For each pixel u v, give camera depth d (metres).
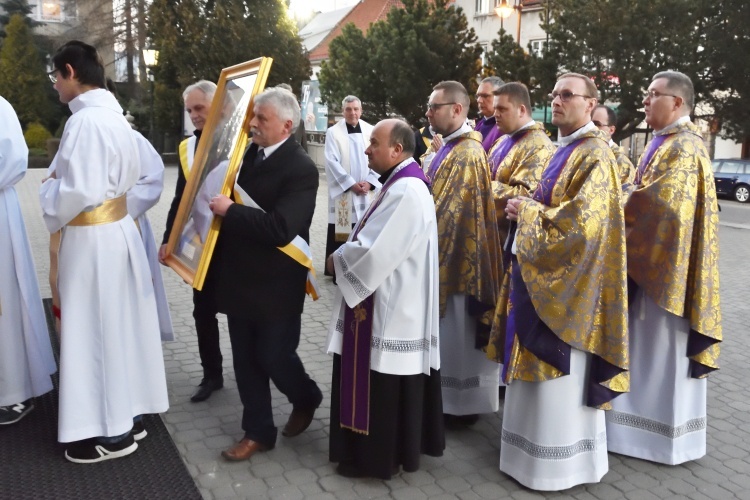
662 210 3.31
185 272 3.24
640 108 16.48
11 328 3.54
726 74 16.28
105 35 27.05
